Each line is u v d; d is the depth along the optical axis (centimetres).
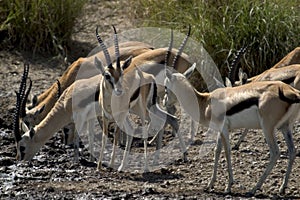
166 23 4491
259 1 4322
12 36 4728
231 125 2927
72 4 4738
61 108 3372
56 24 4681
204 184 3053
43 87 4259
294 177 3125
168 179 3136
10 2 4706
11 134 3741
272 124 2805
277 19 4244
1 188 2992
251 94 2848
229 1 4347
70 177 3161
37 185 3034
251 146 3559
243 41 4212
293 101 2784
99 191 2944
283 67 3594
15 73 4438
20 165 3325
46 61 4606
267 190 2955
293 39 4247
